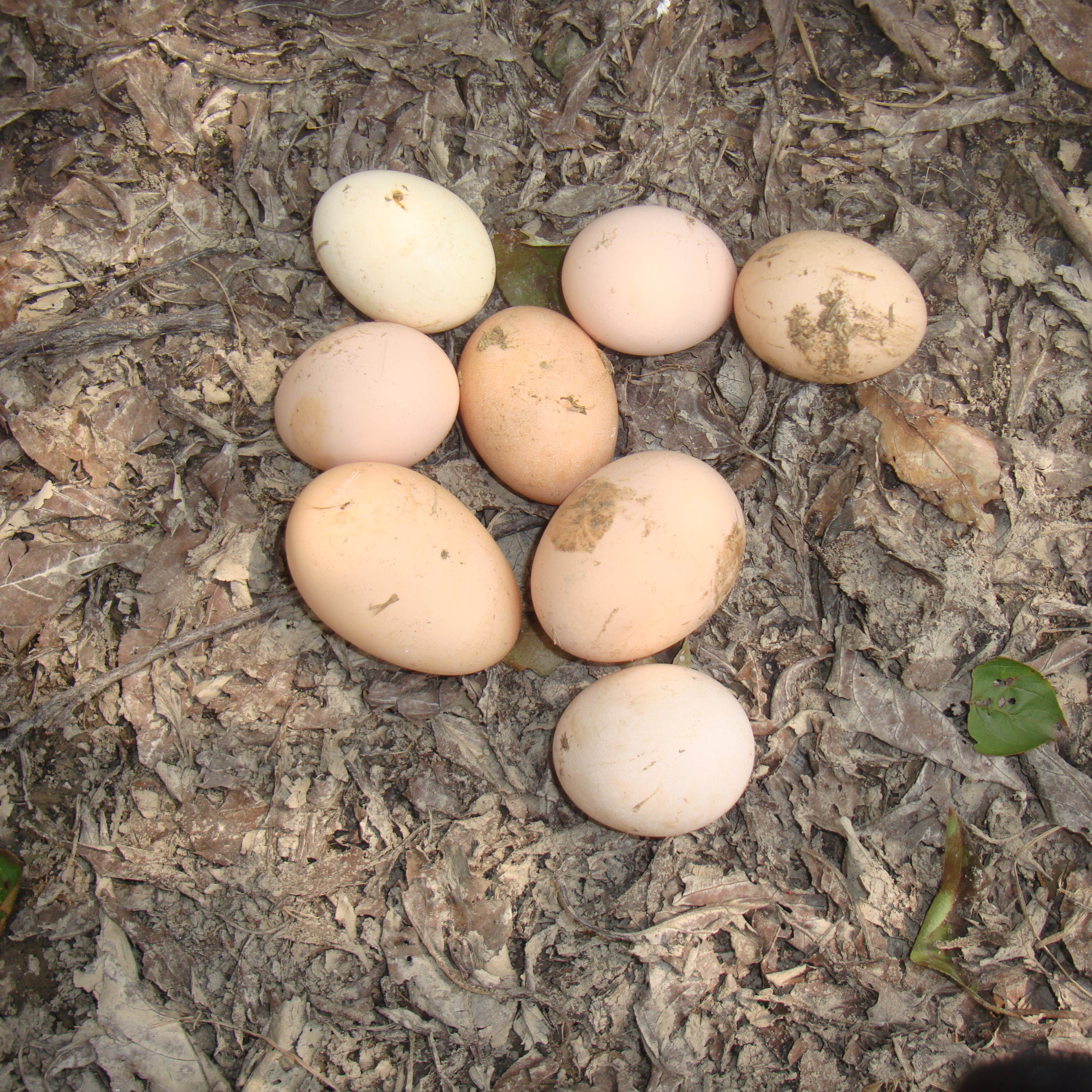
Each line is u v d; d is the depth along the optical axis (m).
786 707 0.34
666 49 0.37
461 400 0.33
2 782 0.33
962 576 0.35
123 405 0.34
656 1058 0.32
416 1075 0.32
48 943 0.32
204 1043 0.32
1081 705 0.35
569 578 0.31
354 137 0.36
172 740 0.33
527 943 0.33
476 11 0.36
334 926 0.33
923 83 0.37
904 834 0.34
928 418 0.35
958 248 0.37
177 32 0.35
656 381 0.36
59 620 0.34
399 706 0.34
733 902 0.33
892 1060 0.32
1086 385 0.36
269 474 0.35
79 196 0.35
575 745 0.31
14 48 0.35
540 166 0.37
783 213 0.37
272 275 0.36
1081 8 0.36
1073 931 0.33
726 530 0.31
